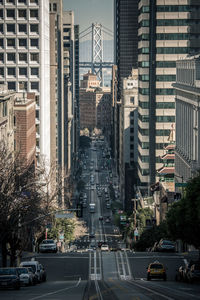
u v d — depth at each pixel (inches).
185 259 5270.7
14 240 4552.2
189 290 2908.5
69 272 4795.8
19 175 4948.3
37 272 3870.6
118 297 2491.4
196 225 4601.4
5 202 4148.6
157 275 4131.4
